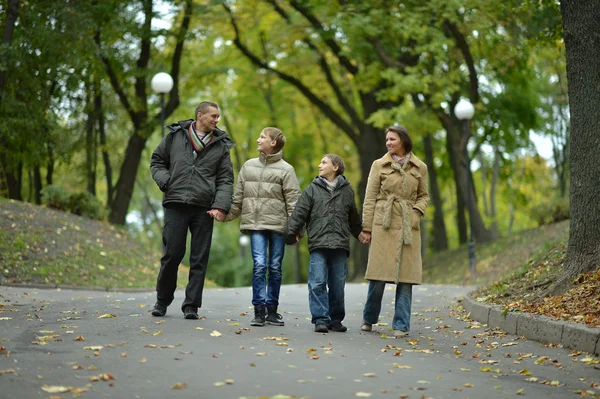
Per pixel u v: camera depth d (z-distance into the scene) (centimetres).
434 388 561
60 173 3027
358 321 1012
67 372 571
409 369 639
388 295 1428
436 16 2344
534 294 998
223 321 872
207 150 871
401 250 865
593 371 649
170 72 2681
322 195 870
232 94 3747
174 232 867
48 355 635
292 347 718
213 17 2727
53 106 2436
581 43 972
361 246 3133
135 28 2452
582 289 901
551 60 2803
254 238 883
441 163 3459
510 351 764
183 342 708
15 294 1272
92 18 2255
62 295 1359
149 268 1997
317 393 523
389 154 889
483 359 726
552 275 1067
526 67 2712
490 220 3522
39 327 800
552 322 785
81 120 2720
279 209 884
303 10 2673
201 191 861
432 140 3412
